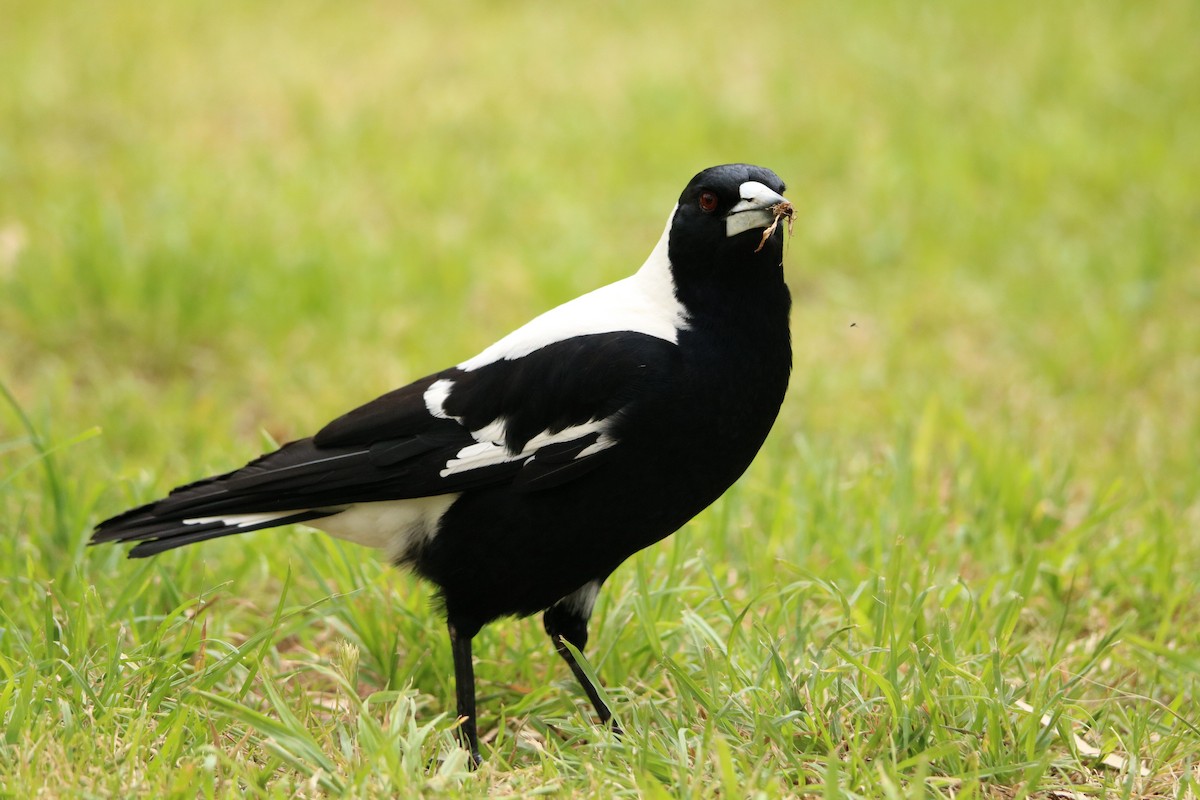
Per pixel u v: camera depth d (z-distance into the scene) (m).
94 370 13.11
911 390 13.18
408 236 16.33
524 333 7.58
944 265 16.22
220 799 6.32
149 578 8.51
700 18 26.17
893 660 7.21
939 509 10.19
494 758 7.01
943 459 11.72
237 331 13.89
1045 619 9.15
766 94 21.81
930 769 6.88
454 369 7.75
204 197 17.02
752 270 7.32
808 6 26.89
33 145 18.92
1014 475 10.59
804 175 18.91
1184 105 21.67
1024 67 23.36
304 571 9.41
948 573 9.52
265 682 6.89
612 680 8.05
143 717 6.61
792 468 11.29
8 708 6.73
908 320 15.00
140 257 14.34
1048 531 10.26
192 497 7.77
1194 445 11.88
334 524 7.82
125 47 23.19
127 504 9.84
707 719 6.99
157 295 13.86
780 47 24.45
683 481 7.36
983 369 13.91
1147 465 11.74
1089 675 8.34
